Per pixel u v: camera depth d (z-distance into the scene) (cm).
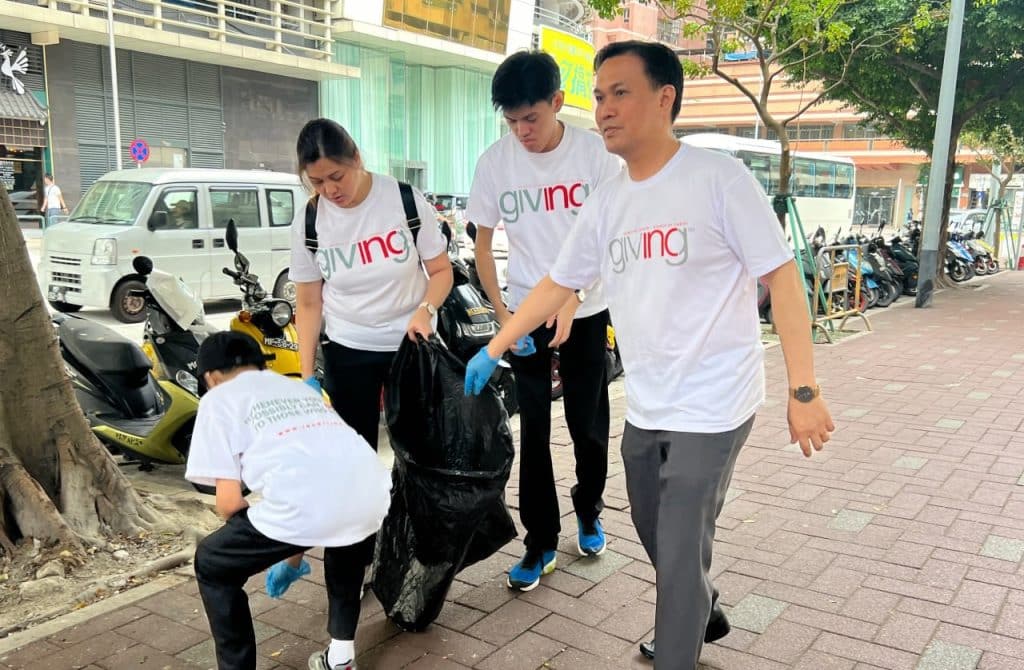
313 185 269
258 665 276
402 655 280
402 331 295
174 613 308
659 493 238
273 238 1132
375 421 305
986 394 668
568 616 306
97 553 347
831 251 983
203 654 281
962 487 444
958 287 1602
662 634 226
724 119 5172
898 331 1016
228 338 258
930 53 1398
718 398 223
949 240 1758
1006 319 1123
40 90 1891
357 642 289
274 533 229
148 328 483
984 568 344
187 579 335
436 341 288
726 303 223
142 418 475
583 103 3291
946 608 310
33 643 286
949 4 1282
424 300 296
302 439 237
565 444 536
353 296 290
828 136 5097
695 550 223
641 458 242
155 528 373
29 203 1923
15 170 1891
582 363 326
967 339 952
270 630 299
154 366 485
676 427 226
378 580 294
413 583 285
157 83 2095
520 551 366
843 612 308
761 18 997
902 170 5150
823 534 382
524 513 324
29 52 1861
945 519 398
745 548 367
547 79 290
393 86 2683
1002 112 1688
